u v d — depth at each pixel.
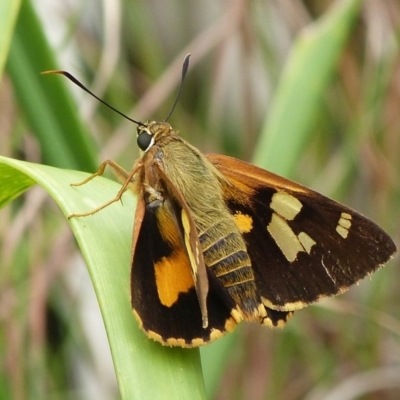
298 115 0.31
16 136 0.33
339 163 0.36
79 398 0.34
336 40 0.31
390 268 0.36
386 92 0.35
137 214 0.27
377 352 0.36
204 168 0.28
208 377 0.30
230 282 0.27
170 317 0.27
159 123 0.28
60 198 0.27
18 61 0.29
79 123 0.30
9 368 0.32
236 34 0.34
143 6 0.37
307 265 0.28
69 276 0.34
